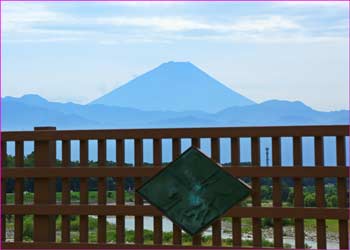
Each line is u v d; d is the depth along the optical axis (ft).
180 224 22.54
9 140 25.40
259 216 23.30
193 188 22.47
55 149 25.73
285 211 23.09
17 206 25.29
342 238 22.76
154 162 24.22
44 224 25.25
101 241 24.75
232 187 22.13
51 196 25.34
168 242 26.02
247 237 28.63
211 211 22.27
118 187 24.62
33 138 25.21
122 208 24.40
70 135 24.90
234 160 23.66
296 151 23.24
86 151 24.88
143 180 24.35
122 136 24.41
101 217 24.76
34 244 25.14
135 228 24.45
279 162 23.34
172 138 23.99
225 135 23.59
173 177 22.65
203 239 25.89
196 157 22.52
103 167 24.53
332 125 22.77
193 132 23.81
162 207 22.68
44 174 25.05
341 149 22.84
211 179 22.34
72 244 24.85
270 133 23.31
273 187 23.39
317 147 23.11
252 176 23.40
